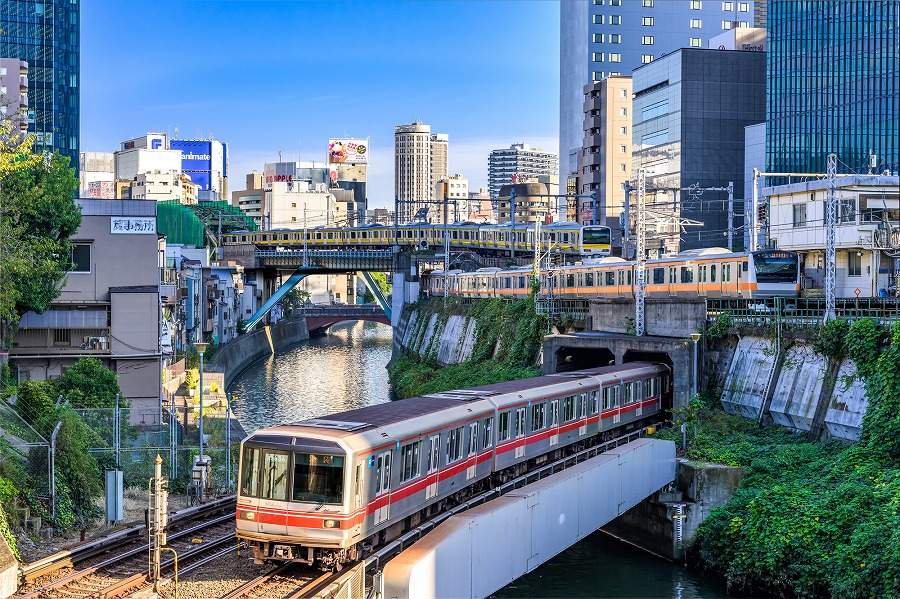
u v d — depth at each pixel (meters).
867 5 94.31
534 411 35.28
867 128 94.81
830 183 40.66
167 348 62.56
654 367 47.12
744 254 50.94
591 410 40.12
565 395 37.78
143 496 34.75
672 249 109.06
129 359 53.41
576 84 152.50
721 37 125.56
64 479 31.08
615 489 32.44
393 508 25.73
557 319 60.50
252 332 118.31
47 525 28.80
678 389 44.78
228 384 89.69
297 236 121.38
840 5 95.25
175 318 71.12
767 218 63.72
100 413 40.31
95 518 31.47
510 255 105.44
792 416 39.53
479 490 32.62
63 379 47.00
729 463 36.09
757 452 37.38
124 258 53.88
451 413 29.61
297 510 23.36
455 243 109.38
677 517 34.41
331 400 79.50
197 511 30.67
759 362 42.69
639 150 122.00
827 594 28.56
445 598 22.30
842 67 95.44
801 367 40.06
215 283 98.44
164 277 64.69
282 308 159.00
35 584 22.39
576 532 29.95
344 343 153.88
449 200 106.88
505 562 25.64
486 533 24.52
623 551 36.22
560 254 95.00
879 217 51.75
